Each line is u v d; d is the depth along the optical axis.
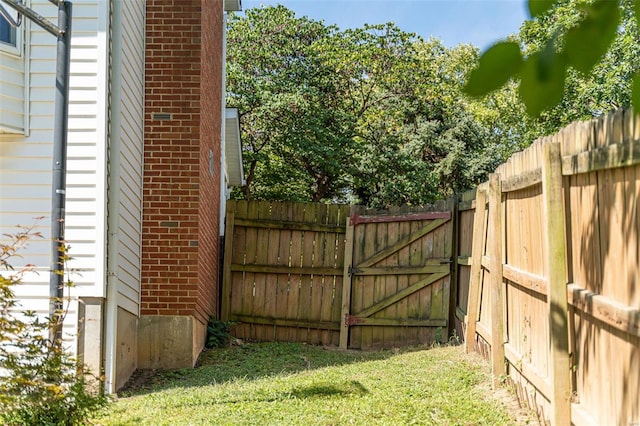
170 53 8.59
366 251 10.77
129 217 7.82
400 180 23.97
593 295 3.88
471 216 9.38
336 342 10.78
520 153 6.07
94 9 6.96
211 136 10.21
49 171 6.91
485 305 7.98
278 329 10.93
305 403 5.94
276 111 21.84
